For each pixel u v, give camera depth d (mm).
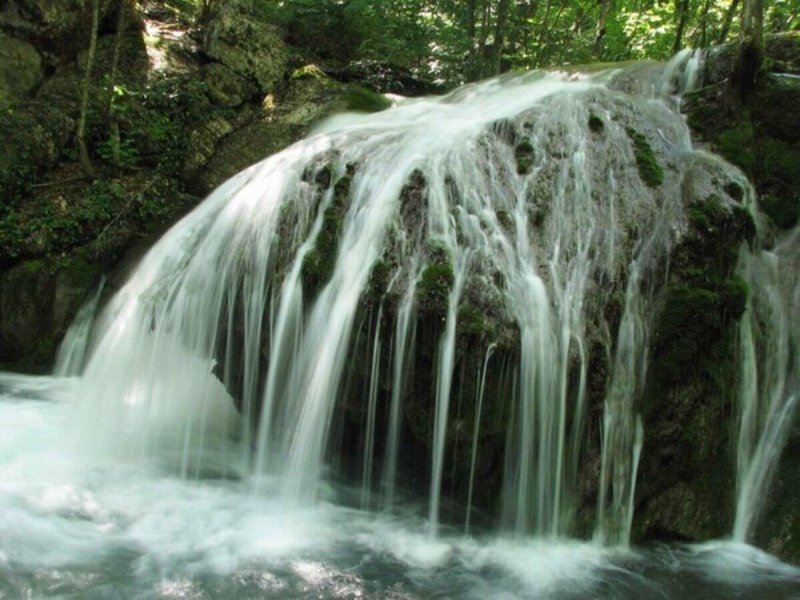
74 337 7191
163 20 11273
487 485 4367
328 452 4707
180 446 5461
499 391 4223
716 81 6359
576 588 3930
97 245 7605
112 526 4289
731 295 4664
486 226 4688
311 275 4840
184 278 5695
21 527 4164
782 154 5652
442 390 4262
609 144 5344
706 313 4531
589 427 4410
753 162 5668
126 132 8672
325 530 4379
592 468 4406
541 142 5293
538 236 4754
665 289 4699
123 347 5871
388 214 4824
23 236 7613
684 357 4516
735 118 5906
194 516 4469
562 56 11203
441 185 4898
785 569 4301
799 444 4707
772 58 6414
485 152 5227
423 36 11477
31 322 7379
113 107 8469
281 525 4406
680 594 3941
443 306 4285
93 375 5926
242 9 10094
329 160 5543
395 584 3838
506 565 4098
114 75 8414
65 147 8531
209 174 8586
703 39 9586
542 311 4395
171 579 3756
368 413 4547
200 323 5480
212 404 5824
